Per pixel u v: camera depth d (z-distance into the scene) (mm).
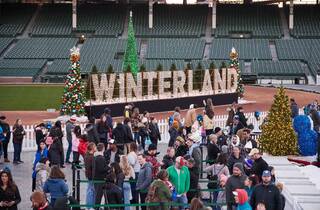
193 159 20922
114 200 19469
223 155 21078
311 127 30844
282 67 91625
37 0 106312
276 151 30172
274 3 109812
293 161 29234
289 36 100500
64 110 47875
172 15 105750
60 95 71000
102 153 21984
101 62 91562
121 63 91375
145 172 20547
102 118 30719
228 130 35656
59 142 25734
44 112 55688
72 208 18953
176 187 19719
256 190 17047
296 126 30406
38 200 15789
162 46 97250
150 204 17906
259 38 100062
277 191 17000
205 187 25672
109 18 104625
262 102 64625
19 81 88000
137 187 20625
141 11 106312
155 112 54312
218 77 60281
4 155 32688
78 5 106500
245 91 77938
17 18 103750
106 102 50656
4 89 77875
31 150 37312
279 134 30219
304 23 103125
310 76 90500
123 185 20953
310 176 25922
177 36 100875
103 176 21328
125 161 21297
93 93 50031
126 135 29297
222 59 93562
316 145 30078
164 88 55438
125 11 106438
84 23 103125
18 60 92188
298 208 21281
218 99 60156
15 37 99312
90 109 48281
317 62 92875
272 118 30656
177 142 24750
